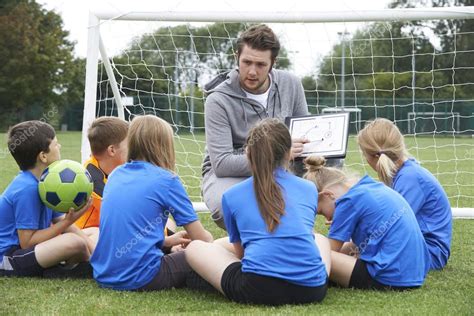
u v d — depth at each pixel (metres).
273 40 4.33
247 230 3.20
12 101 30.56
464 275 3.87
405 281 3.44
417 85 20.56
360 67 21.12
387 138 3.96
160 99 16.53
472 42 20.12
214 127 4.52
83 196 3.71
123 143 4.11
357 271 3.46
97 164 4.23
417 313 2.97
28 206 3.68
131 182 3.49
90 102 5.88
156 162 3.58
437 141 18.02
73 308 3.07
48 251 3.66
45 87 30.77
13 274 3.72
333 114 4.29
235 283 3.16
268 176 3.21
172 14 5.88
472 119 19.83
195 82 8.41
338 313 2.95
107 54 6.35
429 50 20.16
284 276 3.09
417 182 3.93
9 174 10.59
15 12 30.08
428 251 3.70
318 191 3.73
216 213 4.52
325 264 3.35
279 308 3.07
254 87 4.46
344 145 4.20
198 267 3.32
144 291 3.40
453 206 7.59
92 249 3.82
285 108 4.68
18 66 30.14
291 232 3.15
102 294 3.34
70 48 31.61
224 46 14.96
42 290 3.42
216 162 4.47
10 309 3.05
